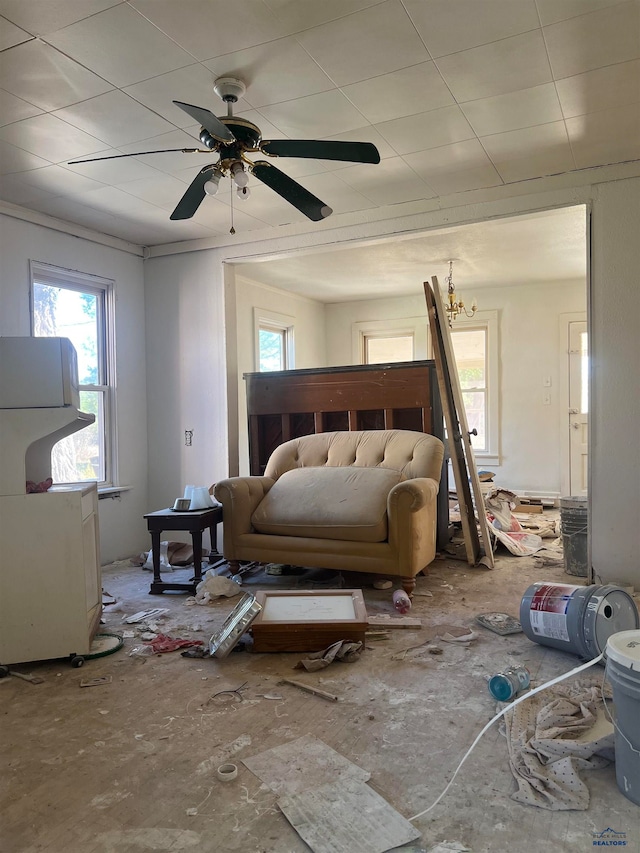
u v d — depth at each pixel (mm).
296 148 2457
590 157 3453
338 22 2182
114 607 3455
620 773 1636
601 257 3611
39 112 2797
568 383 6898
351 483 3832
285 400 4934
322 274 6449
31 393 2615
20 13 2090
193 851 1446
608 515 3656
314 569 4203
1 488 2586
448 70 2520
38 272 4195
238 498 3910
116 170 3447
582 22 2211
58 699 2299
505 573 4023
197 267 4879
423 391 4504
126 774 1777
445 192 3969
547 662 2535
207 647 2766
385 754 1854
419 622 3008
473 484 4203
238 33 2230
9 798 1674
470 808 1586
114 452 4777
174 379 4980
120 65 2430
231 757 1854
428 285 4348
